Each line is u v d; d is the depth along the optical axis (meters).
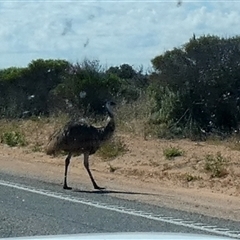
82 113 31.27
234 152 19.73
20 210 11.93
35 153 22.80
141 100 28.55
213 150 20.27
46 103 37.31
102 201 13.13
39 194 13.96
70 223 10.73
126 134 24.05
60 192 14.38
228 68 24.77
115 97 32.03
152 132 24.25
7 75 40.56
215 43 25.52
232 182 16.00
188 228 10.37
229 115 24.58
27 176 17.22
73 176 17.53
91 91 32.47
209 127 24.47
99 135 15.48
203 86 24.86
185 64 25.50
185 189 15.52
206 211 12.21
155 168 18.47
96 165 19.62
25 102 38.16
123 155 20.41
